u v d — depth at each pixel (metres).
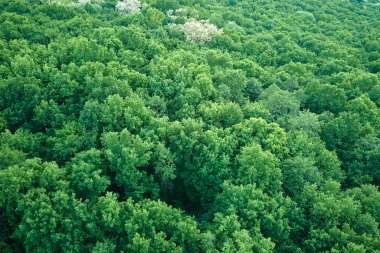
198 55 82.19
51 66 68.19
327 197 47.88
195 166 53.94
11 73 66.50
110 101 55.12
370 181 57.81
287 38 104.31
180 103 62.59
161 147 51.66
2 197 43.06
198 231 44.31
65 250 41.25
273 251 45.34
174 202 56.62
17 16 86.62
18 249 44.84
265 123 56.38
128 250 42.28
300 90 72.56
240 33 104.19
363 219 46.62
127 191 50.75
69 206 43.22
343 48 104.12
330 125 63.47
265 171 49.38
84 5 103.44
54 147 52.81
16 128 62.31
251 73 80.00
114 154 49.72
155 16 100.44
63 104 61.94
